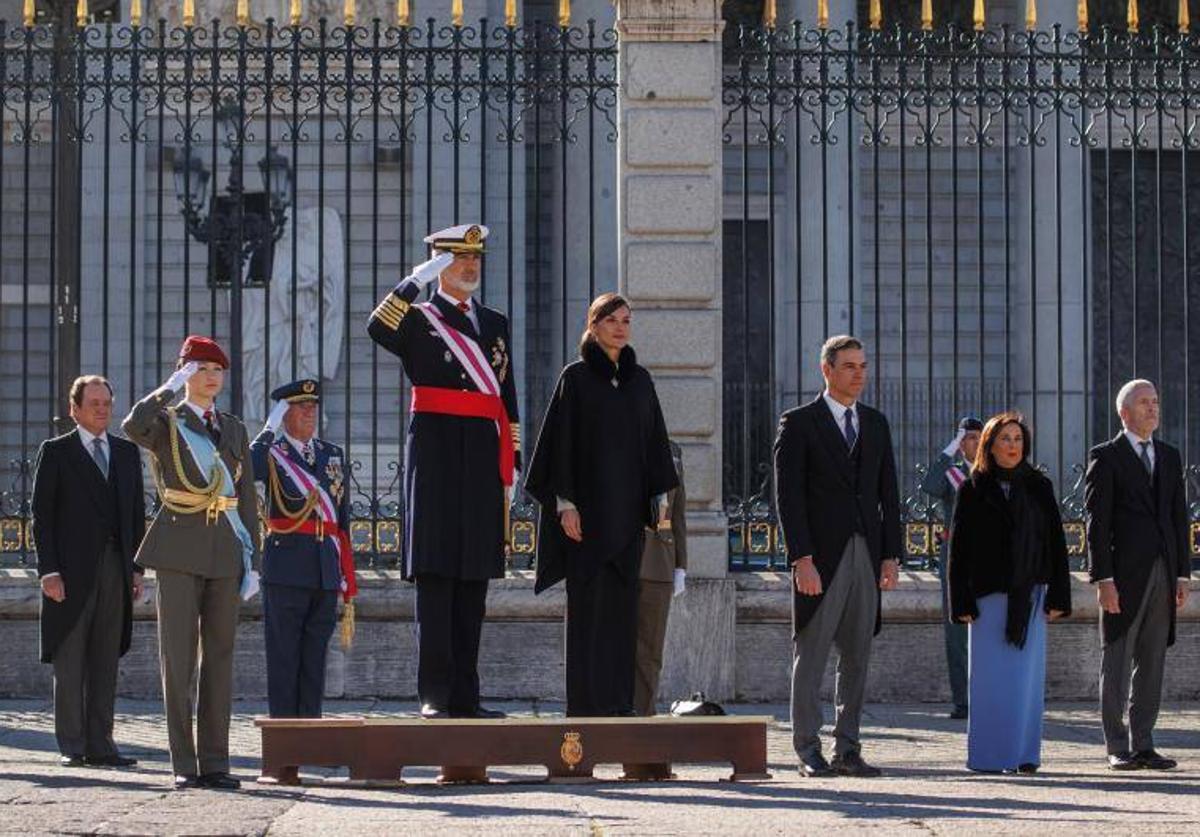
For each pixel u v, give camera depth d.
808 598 18.70
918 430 43.12
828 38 27.75
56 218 26.59
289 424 21.34
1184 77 25.83
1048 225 43.03
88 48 26.14
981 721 19.08
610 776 17.98
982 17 26.06
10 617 25.31
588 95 25.55
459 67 25.45
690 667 24.81
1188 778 18.28
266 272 25.89
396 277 38.16
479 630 18.14
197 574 17.50
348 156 25.36
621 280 24.91
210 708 17.61
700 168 24.91
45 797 16.36
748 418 25.69
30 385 42.22
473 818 14.17
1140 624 19.56
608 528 17.75
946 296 44.09
